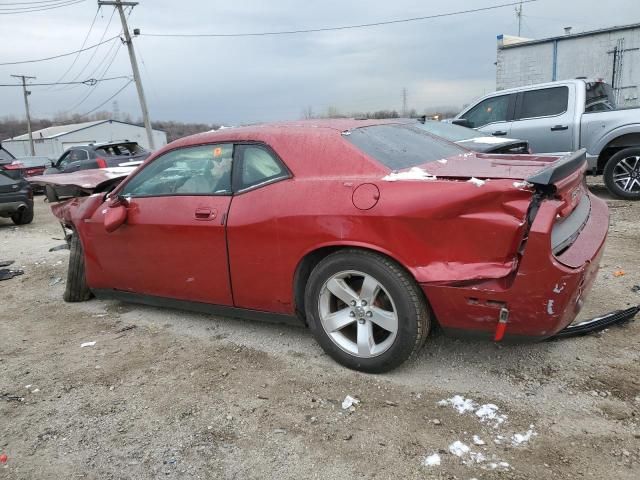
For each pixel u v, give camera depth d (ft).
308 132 11.92
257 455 9.01
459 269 9.69
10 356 13.61
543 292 9.09
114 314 16.14
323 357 12.22
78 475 8.84
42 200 58.54
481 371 11.12
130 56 103.04
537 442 8.82
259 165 12.16
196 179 13.23
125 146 55.36
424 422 9.54
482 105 33.09
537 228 8.97
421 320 10.37
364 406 10.16
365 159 10.96
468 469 8.30
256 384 11.27
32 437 9.96
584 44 60.54
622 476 7.96
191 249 13.03
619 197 29.01
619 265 17.49
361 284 11.12
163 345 13.57
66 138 201.87
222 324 14.64
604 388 10.23
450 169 10.92
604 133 27.99
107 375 12.16
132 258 14.49
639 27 56.44
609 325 12.38
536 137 30.40
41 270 22.30
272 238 11.62
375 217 10.23
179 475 8.66
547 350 11.81
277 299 12.09
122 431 9.95
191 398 10.91
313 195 11.07
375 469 8.45
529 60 65.10
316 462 8.72
